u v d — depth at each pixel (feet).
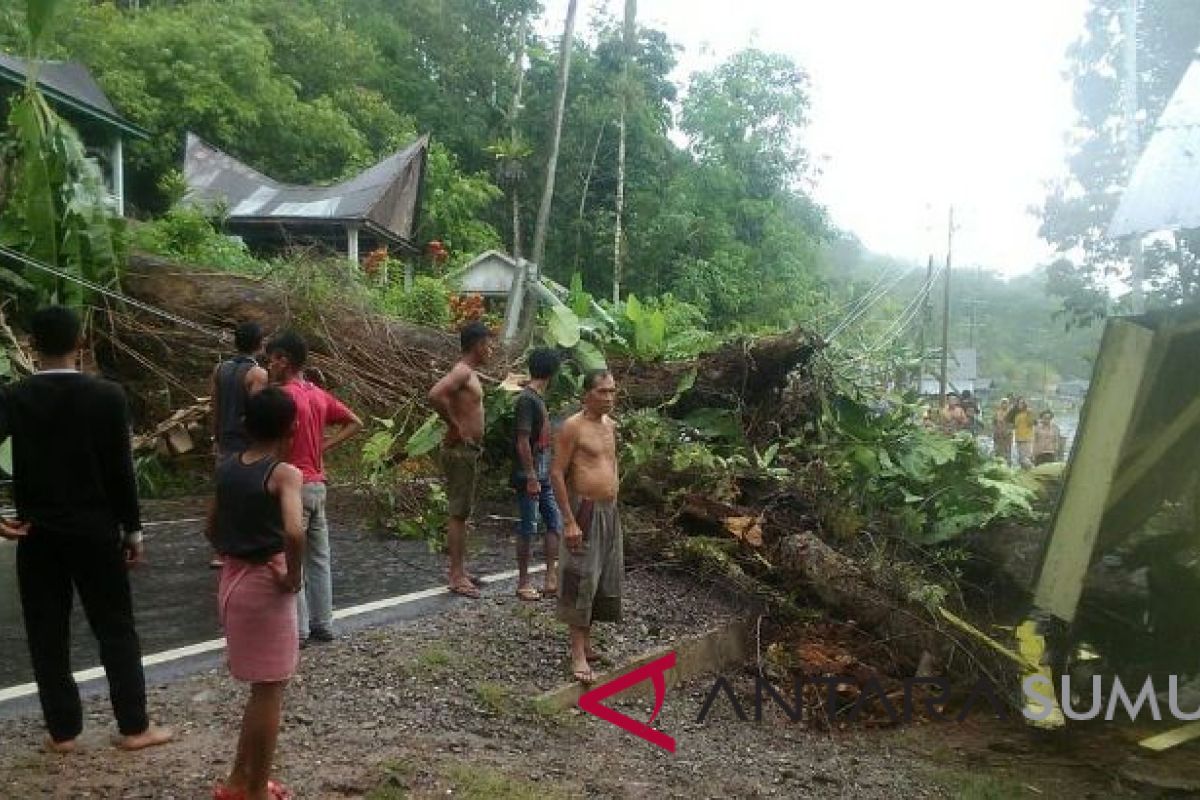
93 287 32.91
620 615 17.97
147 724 13.46
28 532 12.69
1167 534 22.45
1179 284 40.42
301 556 11.21
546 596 21.80
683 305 53.31
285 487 11.23
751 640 22.39
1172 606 21.93
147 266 36.06
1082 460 19.72
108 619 13.16
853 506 26.61
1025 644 22.24
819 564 23.49
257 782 11.51
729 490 26.61
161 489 32.19
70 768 12.62
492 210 104.78
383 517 28.68
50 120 32.81
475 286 68.28
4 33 61.93
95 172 33.96
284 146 84.89
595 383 17.88
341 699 15.70
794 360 30.60
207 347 35.14
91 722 14.16
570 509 17.54
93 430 12.74
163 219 48.21
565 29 55.31
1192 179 16.79
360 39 103.09
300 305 36.11
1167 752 18.49
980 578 26.40
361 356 35.94
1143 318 19.15
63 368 12.88
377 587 22.29
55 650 12.91
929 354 36.88
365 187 67.77
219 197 62.03
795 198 107.04
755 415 31.04
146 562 23.82
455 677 17.13
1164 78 44.34
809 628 23.07
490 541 27.32
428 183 89.10
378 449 29.09
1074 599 19.47
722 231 96.73
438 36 116.16
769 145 105.60
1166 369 19.83
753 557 24.58
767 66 106.93
